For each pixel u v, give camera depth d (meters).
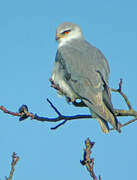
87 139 7.10
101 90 9.88
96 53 10.99
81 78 10.27
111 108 9.02
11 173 6.98
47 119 9.47
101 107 9.28
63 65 10.88
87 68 10.41
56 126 9.78
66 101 10.98
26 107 9.12
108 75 10.67
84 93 9.96
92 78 10.16
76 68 10.49
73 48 11.40
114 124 8.47
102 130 8.80
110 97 9.62
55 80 11.00
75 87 10.23
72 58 10.81
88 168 6.91
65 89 10.68
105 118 8.77
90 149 7.04
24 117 9.23
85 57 10.78
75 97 10.70
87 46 11.49
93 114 9.37
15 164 7.07
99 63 10.60
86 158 6.95
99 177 6.86
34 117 9.21
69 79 10.50
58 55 11.38
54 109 9.55
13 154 7.15
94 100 9.64
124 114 9.20
